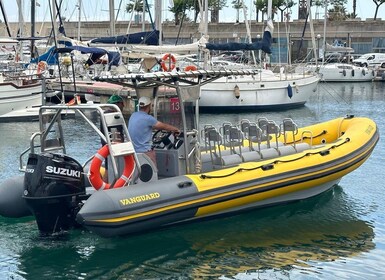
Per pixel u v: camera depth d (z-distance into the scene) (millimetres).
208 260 6836
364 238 7555
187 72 7398
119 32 40406
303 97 23281
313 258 6926
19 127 17469
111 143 6938
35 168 6812
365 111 22609
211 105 21516
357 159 8906
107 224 6637
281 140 9969
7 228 7699
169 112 7582
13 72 19734
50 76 20344
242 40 47344
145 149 7273
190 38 42844
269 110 22359
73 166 6926
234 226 7832
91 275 6441
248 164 7957
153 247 7145
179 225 7508
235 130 8375
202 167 8086
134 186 6969
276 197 8227
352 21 48125
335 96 29250
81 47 19016
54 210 6934
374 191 9719
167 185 7141
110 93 18766
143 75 7090
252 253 7039
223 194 7465
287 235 7609
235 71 7910
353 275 6457
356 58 46344
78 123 18250
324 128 10312
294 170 8148
